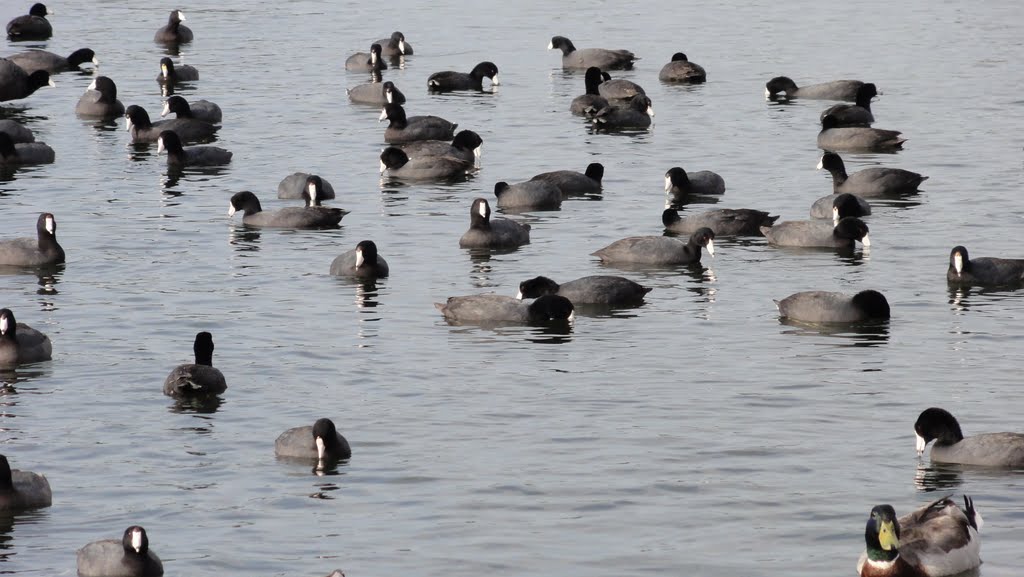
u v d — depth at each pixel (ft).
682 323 109.91
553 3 294.25
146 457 84.38
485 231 132.98
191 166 167.32
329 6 291.17
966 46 240.32
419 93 212.84
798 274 123.34
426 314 112.88
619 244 127.95
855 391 94.07
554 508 76.59
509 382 96.68
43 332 108.06
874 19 269.85
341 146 178.81
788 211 146.30
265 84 216.33
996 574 67.36
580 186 154.51
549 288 116.06
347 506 77.15
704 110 199.21
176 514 76.33
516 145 179.11
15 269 125.39
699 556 70.74
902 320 109.81
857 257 128.47
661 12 282.97
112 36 258.57
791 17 274.36
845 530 73.46
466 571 69.31
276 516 75.97
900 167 163.43
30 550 72.08
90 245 133.59
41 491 77.87
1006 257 126.93
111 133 187.93
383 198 153.17
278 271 125.08
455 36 259.39
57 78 224.33
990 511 75.31
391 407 92.27
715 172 164.14
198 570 69.46
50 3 296.10
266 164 168.96
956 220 140.15
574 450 84.58
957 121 186.70
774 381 96.22
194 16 280.10
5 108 204.03
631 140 181.16
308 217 140.46
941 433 83.10
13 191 155.02
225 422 90.02
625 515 75.61
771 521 74.69
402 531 73.92
